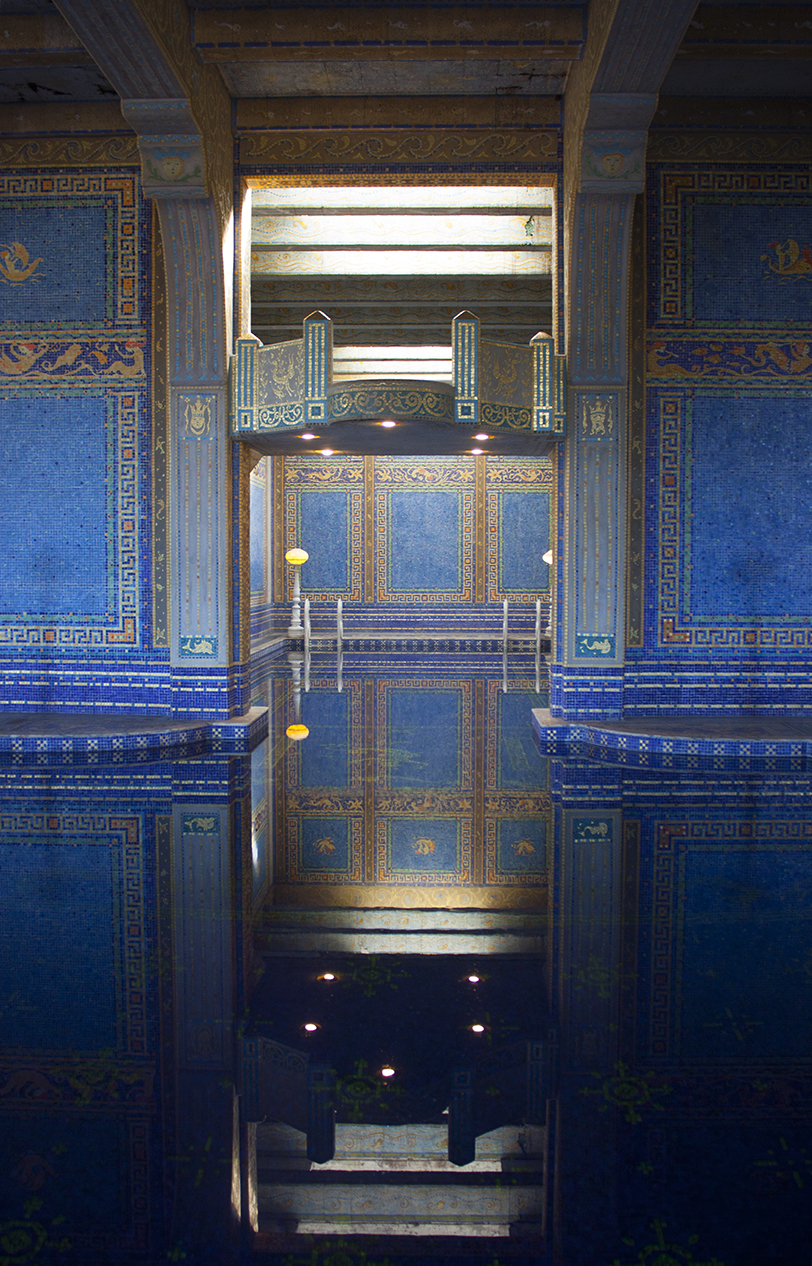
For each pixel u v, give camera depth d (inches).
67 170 243.6
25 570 250.8
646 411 242.4
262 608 480.7
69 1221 59.8
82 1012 88.4
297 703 299.7
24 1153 66.9
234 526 243.3
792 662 245.9
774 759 210.1
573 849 140.4
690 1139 68.1
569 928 109.8
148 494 245.9
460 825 161.5
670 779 188.4
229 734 236.5
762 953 101.3
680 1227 59.1
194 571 241.6
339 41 198.8
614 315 232.7
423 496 517.0
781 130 237.9
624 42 181.3
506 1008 89.3
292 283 363.3
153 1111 72.2
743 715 246.5
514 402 233.5
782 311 241.4
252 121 234.5
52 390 247.6
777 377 242.5
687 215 239.6
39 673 251.9
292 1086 75.5
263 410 235.3
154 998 91.7
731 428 243.4
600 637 241.6
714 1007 88.8
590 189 213.8
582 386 236.2
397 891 128.0
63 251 245.1
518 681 354.3
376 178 235.5
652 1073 76.9
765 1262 56.0
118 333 244.7
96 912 114.6
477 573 517.0
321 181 236.4
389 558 519.2
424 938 109.7
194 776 191.9
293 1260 55.9
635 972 97.2
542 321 373.1
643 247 240.1
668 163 238.7
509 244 313.7
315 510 520.4
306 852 145.5
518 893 125.6
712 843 141.9
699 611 245.3
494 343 228.1
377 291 363.3
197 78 206.5
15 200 245.0
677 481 243.8
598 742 229.5
